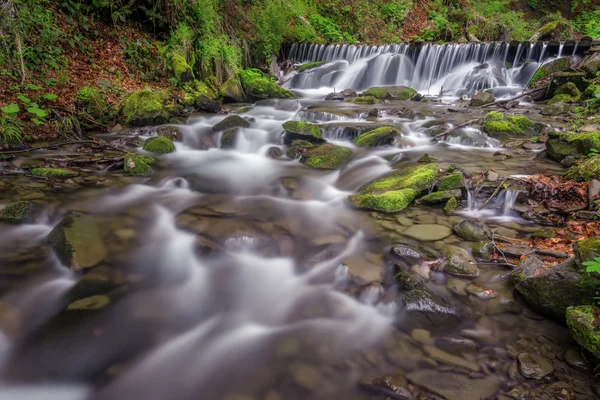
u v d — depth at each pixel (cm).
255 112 1105
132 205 557
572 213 479
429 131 882
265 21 1546
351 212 538
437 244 443
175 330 324
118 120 936
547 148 696
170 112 1020
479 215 516
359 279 385
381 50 1669
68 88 900
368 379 272
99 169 688
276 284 387
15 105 696
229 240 455
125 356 297
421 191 562
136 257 419
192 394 266
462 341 304
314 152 762
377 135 806
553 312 319
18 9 863
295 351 302
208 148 865
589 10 2481
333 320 336
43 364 288
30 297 350
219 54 1277
